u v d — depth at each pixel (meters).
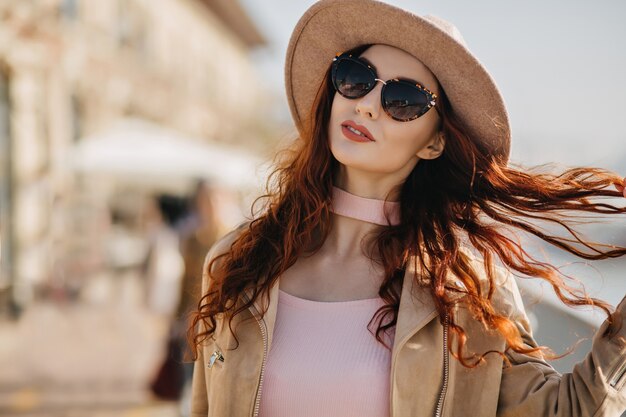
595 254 1.89
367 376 1.71
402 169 1.93
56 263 10.62
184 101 21.84
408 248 1.83
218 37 26.22
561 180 1.83
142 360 7.51
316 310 1.83
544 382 1.68
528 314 2.52
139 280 12.41
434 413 1.70
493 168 1.87
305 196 1.97
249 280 1.88
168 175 11.49
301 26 1.97
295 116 2.19
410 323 1.71
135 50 17.17
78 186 12.41
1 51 10.41
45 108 11.84
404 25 1.75
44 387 6.41
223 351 1.86
